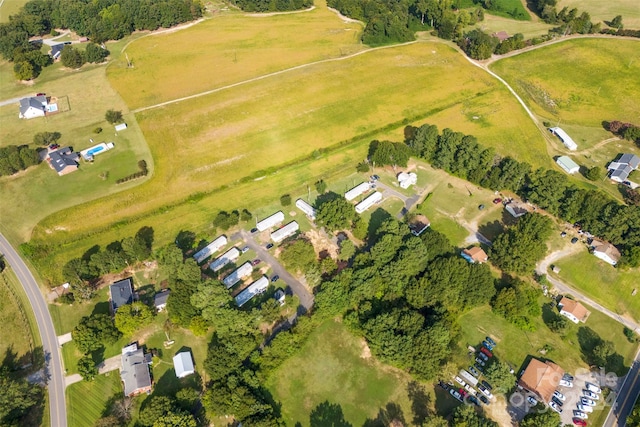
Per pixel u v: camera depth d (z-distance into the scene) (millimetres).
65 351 121500
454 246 149625
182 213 162250
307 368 117500
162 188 171625
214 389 107500
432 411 109000
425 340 113062
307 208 161750
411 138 197875
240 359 113938
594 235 150375
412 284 127688
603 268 142750
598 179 175125
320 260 145250
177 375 113875
